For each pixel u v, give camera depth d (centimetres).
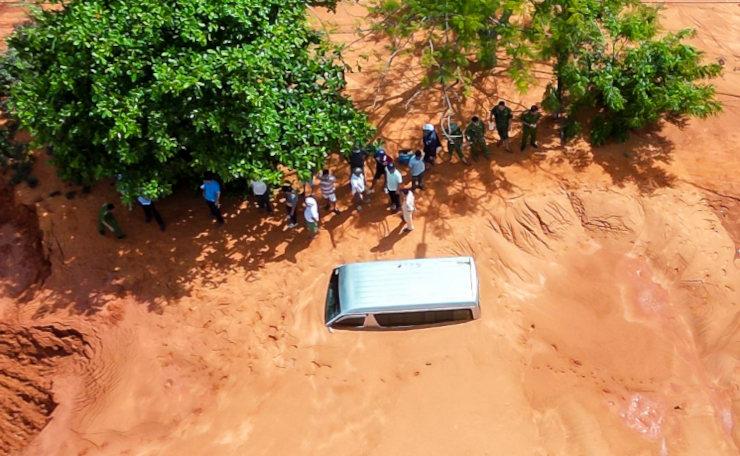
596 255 1459
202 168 1360
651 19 1680
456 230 1481
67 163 1355
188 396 1253
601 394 1229
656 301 1379
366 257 1439
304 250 1462
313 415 1210
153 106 1190
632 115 1580
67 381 1312
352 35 2072
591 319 1345
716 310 1357
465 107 1800
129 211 1539
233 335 1324
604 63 1577
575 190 1548
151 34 1165
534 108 1552
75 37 1134
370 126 1444
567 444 1160
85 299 1388
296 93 1384
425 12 1489
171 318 1352
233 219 1537
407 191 1389
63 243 1474
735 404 1218
